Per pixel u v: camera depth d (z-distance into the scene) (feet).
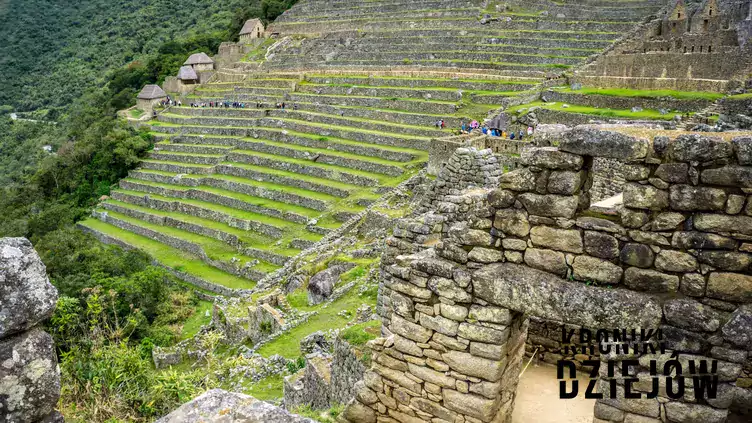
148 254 138.51
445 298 21.83
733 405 20.70
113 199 193.16
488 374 21.07
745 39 127.44
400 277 23.12
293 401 50.26
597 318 18.54
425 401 22.94
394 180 137.08
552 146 20.17
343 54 240.32
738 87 104.99
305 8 308.81
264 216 146.10
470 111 159.84
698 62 120.88
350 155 156.76
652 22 168.55
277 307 81.82
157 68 311.68
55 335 36.29
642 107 113.80
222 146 193.77
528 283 19.69
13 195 218.18
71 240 134.41
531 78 167.12
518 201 20.24
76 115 305.53
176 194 174.81
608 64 137.69
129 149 207.10
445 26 231.30
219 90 253.85
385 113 173.06
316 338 62.59
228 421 15.38
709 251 16.98
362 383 25.21
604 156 18.21
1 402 14.17
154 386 31.86
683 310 17.15
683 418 17.57
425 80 184.14
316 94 207.92
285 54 268.21
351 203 132.16
